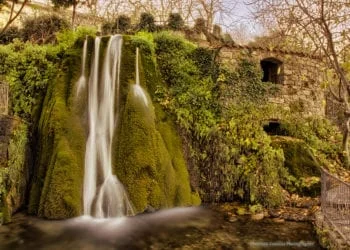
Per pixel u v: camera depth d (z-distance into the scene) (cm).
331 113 1329
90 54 974
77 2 1652
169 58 1058
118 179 823
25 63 998
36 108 964
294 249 630
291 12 673
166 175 845
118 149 854
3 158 762
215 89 1077
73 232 704
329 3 675
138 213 791
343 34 671
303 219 788
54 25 1539
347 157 1049
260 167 901
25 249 620
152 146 841
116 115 904
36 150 895
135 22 1725
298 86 1228
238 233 714
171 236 695
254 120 1035
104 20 1867
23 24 1583
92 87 948
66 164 795
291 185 919
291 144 998
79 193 797
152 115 899
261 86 1157
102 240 668
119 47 964
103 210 810
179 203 859
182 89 1023
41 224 738
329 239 625
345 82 577
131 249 629
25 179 852
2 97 898
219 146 946
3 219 731
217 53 1112
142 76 957
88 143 881
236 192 920
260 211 846
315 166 968
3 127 774
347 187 611
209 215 830
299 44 925
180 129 977
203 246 646
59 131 839
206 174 952
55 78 960
